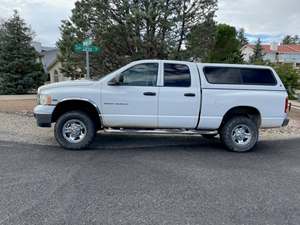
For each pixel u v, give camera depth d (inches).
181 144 303.9
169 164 231.3
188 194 173.3
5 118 409.4
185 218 144.9
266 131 390.3
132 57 516.4
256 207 159.0
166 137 334.0
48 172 204.2
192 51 537.3
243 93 276.5
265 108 280.1
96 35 528.7
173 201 163.3
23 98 751.7
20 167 213.3
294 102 848.9
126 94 267.7
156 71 272.2
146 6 506.3
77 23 552.7
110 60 546.6
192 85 272.2
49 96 264.1
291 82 957.8
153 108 270.4
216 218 145.7
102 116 269.0
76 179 192.4
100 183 186.7
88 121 268.5
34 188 175.8
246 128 281.1
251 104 277.7
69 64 602.2
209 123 276.4
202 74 275.3
